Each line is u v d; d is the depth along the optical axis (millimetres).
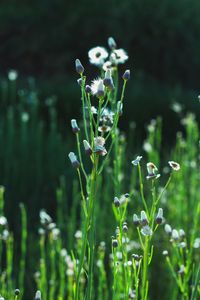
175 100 11789
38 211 7496
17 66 16906
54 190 7973
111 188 7055
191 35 16547
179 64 16547
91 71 16672
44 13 16906
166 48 16422
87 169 8492
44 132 10398
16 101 11953
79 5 16688
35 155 9070
